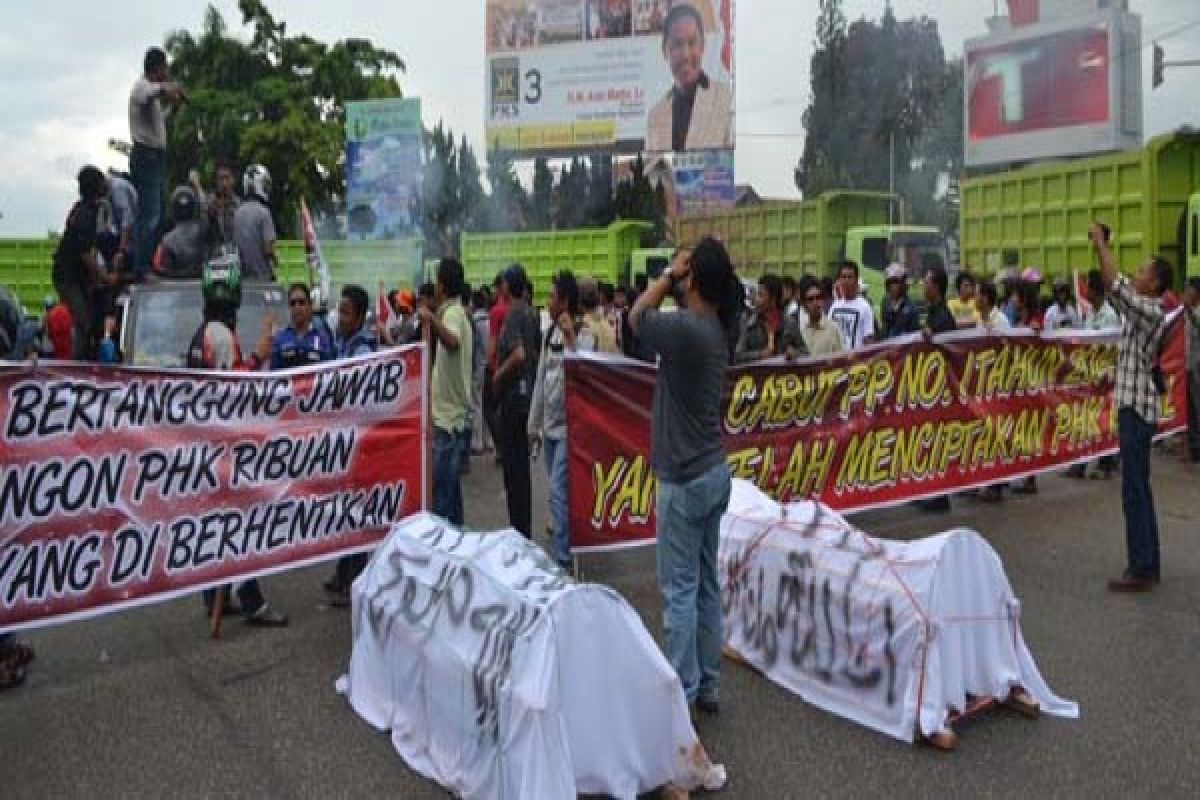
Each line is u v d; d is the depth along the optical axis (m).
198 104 35.12
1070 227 16.94
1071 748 4.86
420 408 6.84
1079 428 9.99
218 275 7.32
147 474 5.87
